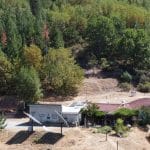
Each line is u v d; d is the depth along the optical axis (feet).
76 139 451.12
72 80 586.86
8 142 455.63
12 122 502.38
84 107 506.48
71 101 572.51
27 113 509.35
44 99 577.84
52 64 593.42
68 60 606.14
